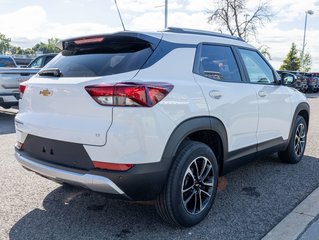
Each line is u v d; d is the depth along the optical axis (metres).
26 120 3.44
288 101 5.06
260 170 5.23
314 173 5.11
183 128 3.16
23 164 3.46
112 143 2.84
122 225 3.41
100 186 2.91
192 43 3.60
